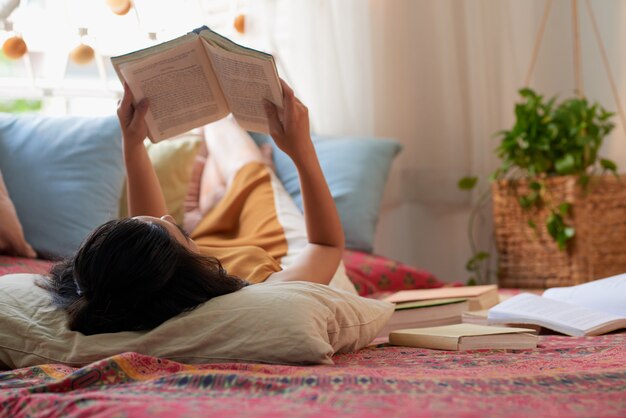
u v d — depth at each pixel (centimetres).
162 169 235
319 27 292
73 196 220
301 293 127
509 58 321
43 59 265
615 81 325
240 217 222
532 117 276
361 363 125
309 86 292
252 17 278
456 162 311
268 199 222
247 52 145
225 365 111
